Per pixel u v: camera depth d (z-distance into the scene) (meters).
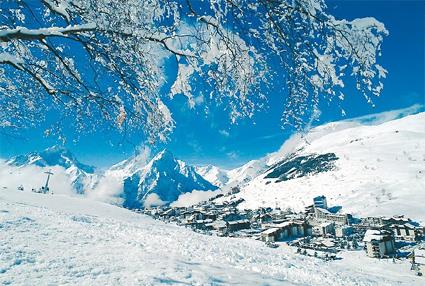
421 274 43.12
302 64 3.52
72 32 3.64
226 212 152.75
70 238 10.09
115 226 16.72
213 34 3.81
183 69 4.20
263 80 3.88
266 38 3.59
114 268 6.44
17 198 36.25
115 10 3.55
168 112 4.47
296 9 3.22
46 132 5.07
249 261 10.95
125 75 4.24
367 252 60.44
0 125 5.05
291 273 10.20
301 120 3.79
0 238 8.44
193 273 6.76
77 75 4.54
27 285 4.93
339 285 9.97
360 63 3.23
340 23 3.15
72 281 5.32
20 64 3.98
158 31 3.85
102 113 4.63
